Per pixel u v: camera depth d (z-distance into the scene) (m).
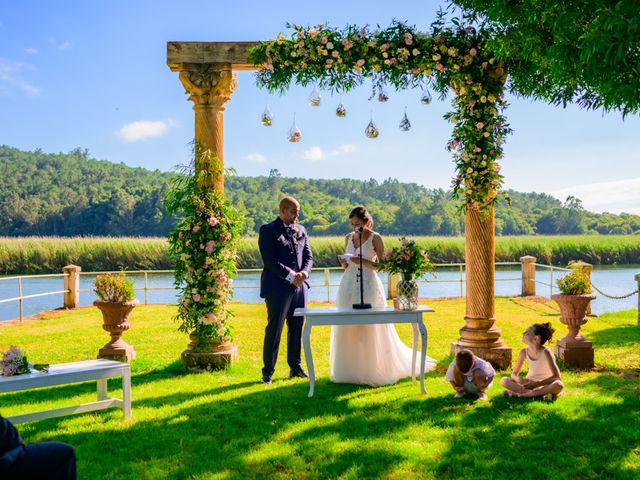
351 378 6.34
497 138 6.77
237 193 88.25
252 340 8.99
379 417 5.04
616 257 30.52
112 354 7.42
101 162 135.38
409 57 6.70
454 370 5.61
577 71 4.97
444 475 3.84
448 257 27.81
